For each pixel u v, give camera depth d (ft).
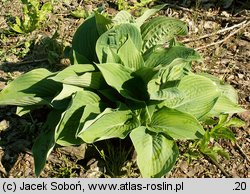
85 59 4.80
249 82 5.57
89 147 4.64
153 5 6.74
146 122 4.44
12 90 4.69
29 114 5.09
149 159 4.11
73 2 6.77
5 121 5.03
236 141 4.91
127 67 4.40
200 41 6.14
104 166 4.60
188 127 4.33
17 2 6.73
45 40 5.96
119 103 4.43
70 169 4.56
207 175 4.62
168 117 4.43
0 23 6.38
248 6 6.63
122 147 4.71
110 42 4.59
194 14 6.44
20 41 6.09
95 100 4.50
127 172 4.54
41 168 4.19
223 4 6.68
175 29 4.98
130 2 6.79
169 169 4.02
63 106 4.59
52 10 6.48
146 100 4.50
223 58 5.87
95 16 4.72
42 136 4.50
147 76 4.38
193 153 4.65
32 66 5.77
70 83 4.38
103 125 4.24
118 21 4.89
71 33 6.24
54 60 5.73
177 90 4.16
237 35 6.19
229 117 5.11
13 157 4.73
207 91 4.55
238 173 4.65
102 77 4.51
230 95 4.95
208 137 4.45
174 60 4.19
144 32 4.99
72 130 4.35
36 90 4.71
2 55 5.90
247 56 5.91
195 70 5.65
